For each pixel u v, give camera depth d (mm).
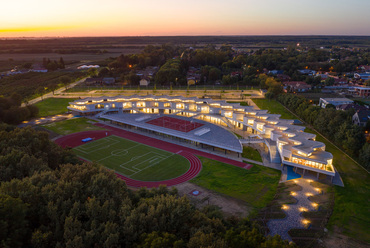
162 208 65875
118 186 80250
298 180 109500
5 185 67062
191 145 149625
